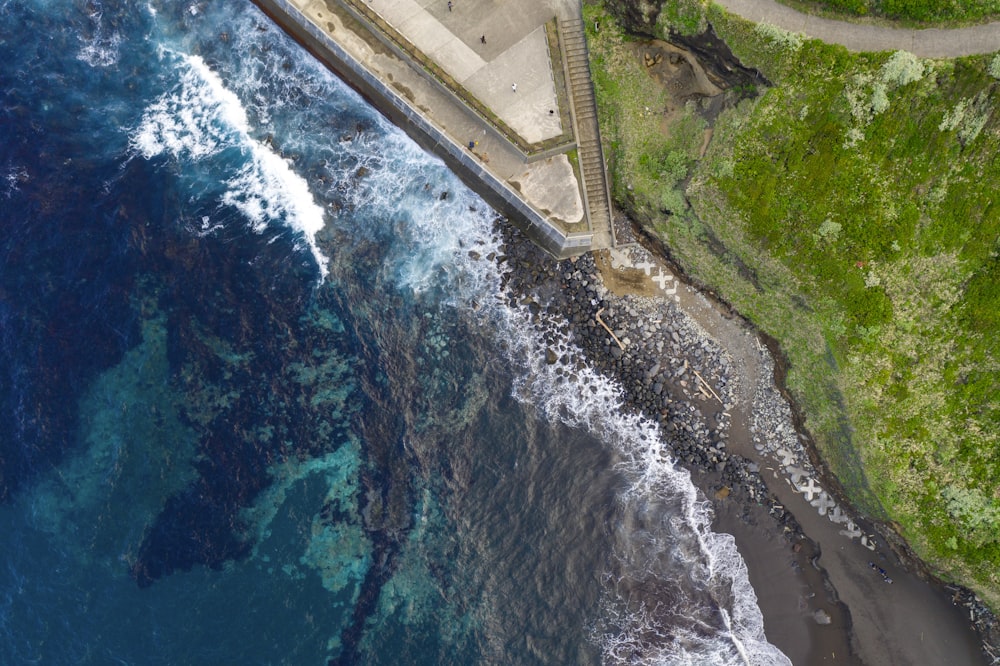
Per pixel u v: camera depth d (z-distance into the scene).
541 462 39.56
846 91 37.19
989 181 37.09
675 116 40.25
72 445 38.34
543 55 39.97
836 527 40.31
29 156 40.94
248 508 38.00
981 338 37.97
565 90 39.97
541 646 37.25
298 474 38.50
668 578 39.06
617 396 40.56
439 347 40.50
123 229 40.28
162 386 38.88
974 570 38.28
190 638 36.59
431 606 37.59
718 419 40.44
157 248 40.19
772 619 39.69
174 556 37.34
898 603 39.75
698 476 40.34
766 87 38.03
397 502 38.62
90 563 37.25
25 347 38.91
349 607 37.50
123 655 36.28
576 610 37.81
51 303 39.34
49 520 37.72
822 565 40.09
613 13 39.28
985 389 38.03
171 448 38.38
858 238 38.47
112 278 39.75
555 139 39.81
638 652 37.81
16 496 37.94
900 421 38.97
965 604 39.31
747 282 40.47
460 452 39.34
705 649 38.62
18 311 39.19
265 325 39.78
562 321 40.84
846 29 36.78
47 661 36.22
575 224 40.03
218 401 38.84
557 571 38.22
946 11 35.69
